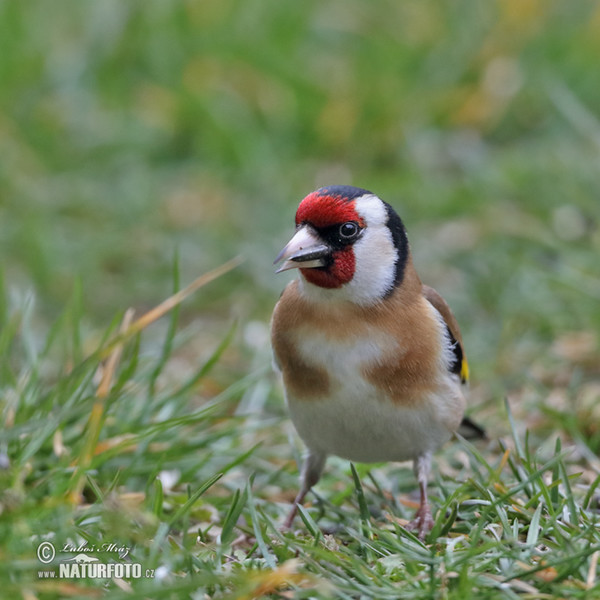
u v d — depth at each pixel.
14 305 9.95
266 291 13.08
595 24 17.06
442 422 7.57
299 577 6.03
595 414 9.36
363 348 7.32
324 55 17.20
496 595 5.88
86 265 13.64
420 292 7.76
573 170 14.06
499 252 13.01
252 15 17.25
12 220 14.34
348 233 7.30
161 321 12.82
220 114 16.14
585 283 11.64
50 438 7.72
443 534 6.93
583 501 7.41
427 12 17.67
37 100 16.67
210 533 7.39
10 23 17.28
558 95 14.88
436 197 14.50
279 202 14.85
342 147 16.14
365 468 8.29
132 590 5.86
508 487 7.59
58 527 6.36
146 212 14.84
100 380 8.52
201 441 8.40
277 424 9.76
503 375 10.82
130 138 16.19
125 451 8.11
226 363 11.48
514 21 17.16
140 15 17.30
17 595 5.73
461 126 16.31
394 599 5.89
